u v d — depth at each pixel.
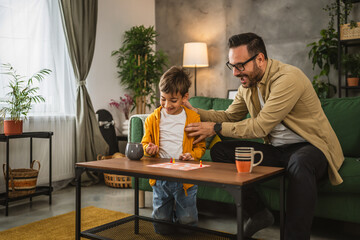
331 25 3.75
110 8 4.13
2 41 2.87
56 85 3.31
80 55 3.51
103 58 4.02
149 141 1.82
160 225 1.67
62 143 3.37
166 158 1.72
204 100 2.87
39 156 3.17
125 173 1.38
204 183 1.18
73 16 3.46
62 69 3.40
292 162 1.51
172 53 4.98
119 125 4.20
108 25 4.10
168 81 1.66
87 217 2.29
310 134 1.73
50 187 2.71
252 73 1.74
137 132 2.56
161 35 5.04
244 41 1.70
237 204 1.12
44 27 3.20
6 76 2.88
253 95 1.90
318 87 3.79
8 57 2.91
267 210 1.77
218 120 2.13
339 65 3.58
